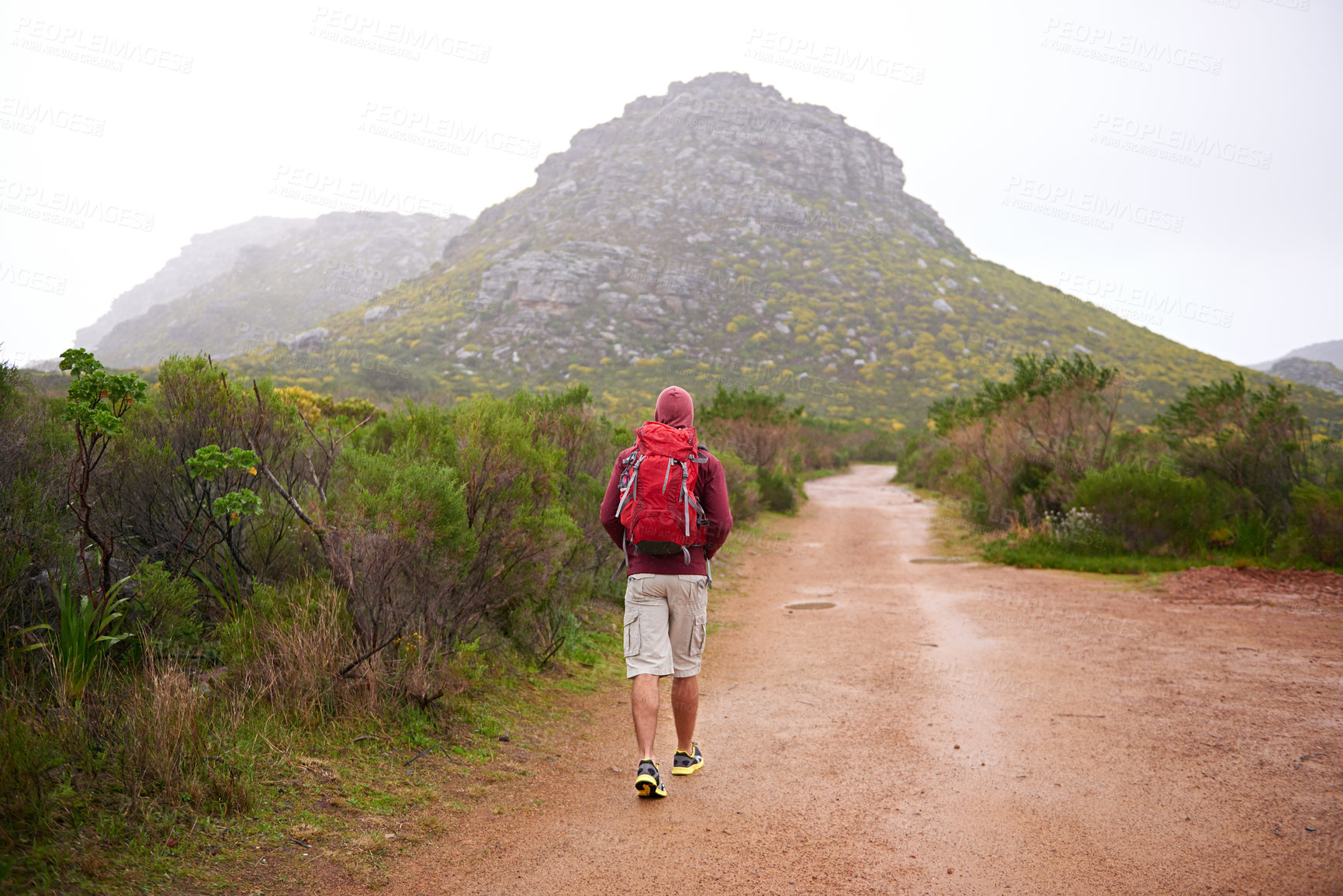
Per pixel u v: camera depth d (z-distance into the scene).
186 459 4.29
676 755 3.72
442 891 2.50
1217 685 5.02
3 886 1.98
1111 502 11.52
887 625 7.56
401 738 3.64
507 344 103.44
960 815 3.19
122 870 2.22
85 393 3.24
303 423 5.09
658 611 3.51
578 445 8.07
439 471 4.54
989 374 96.81
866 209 160.38
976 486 16.28
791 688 5.38
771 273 126.62
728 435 24.61
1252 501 11.35
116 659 3.40
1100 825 3.04
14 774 2.32
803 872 2.70
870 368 98.25
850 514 21.53
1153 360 101.94
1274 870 2.61
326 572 4.51
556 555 5.21
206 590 4.16
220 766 2.86
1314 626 6.77
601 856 2.81
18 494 3.50
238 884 2.32
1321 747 3.79
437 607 4.41
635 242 132.88
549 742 4.06
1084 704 4.74
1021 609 8.09
